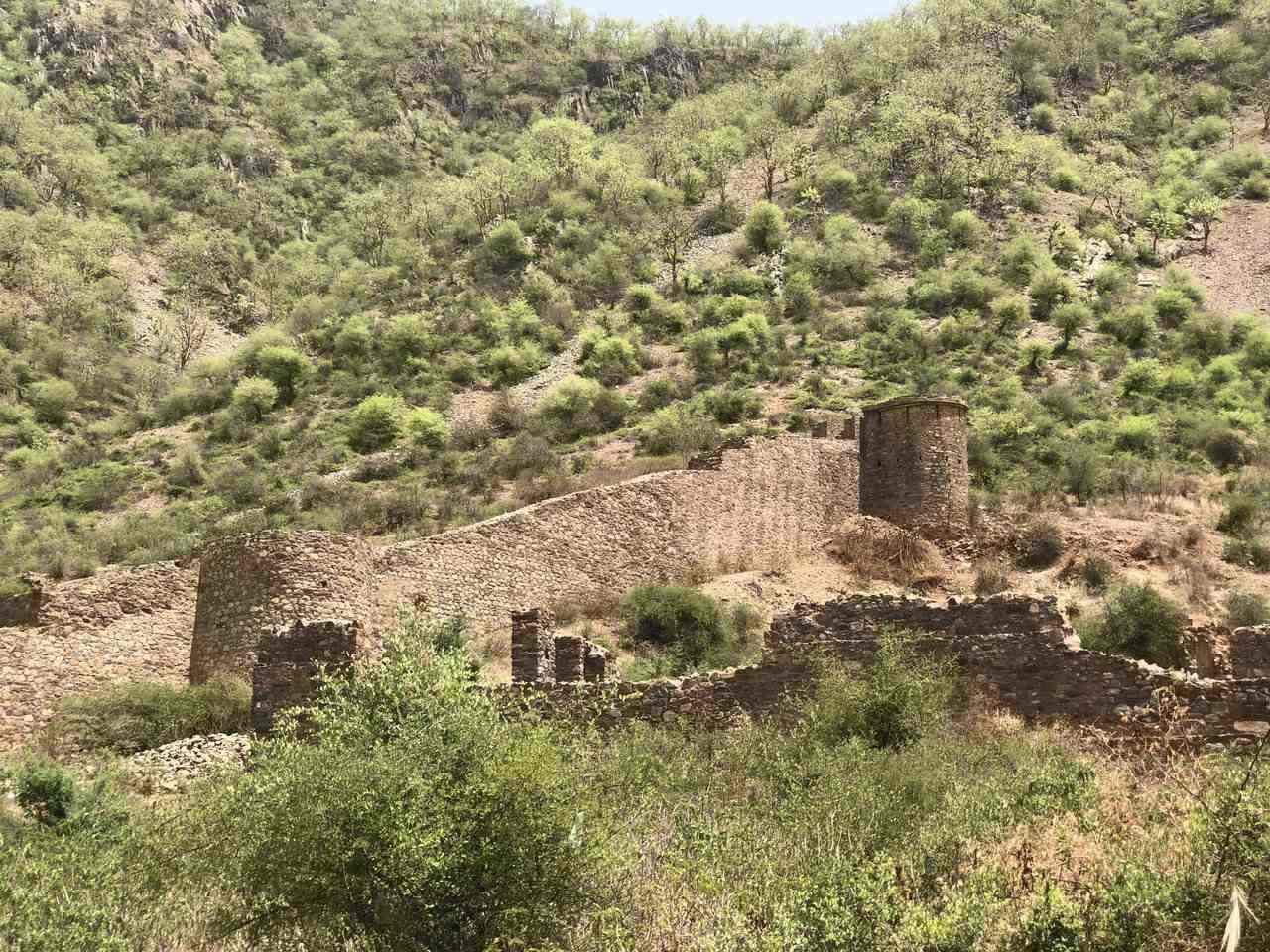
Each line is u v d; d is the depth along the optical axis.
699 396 64.69
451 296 93.12
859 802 13.48
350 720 11.39
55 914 11.00
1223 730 14.78
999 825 12.05
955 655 16.64
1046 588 36.00
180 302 107.88
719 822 13.45
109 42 158.00
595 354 74.75
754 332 73.00
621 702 17.45
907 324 73.25
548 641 20.27
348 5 195.25
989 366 66.38
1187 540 38.53
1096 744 15.05
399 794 10.23
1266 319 79.19
